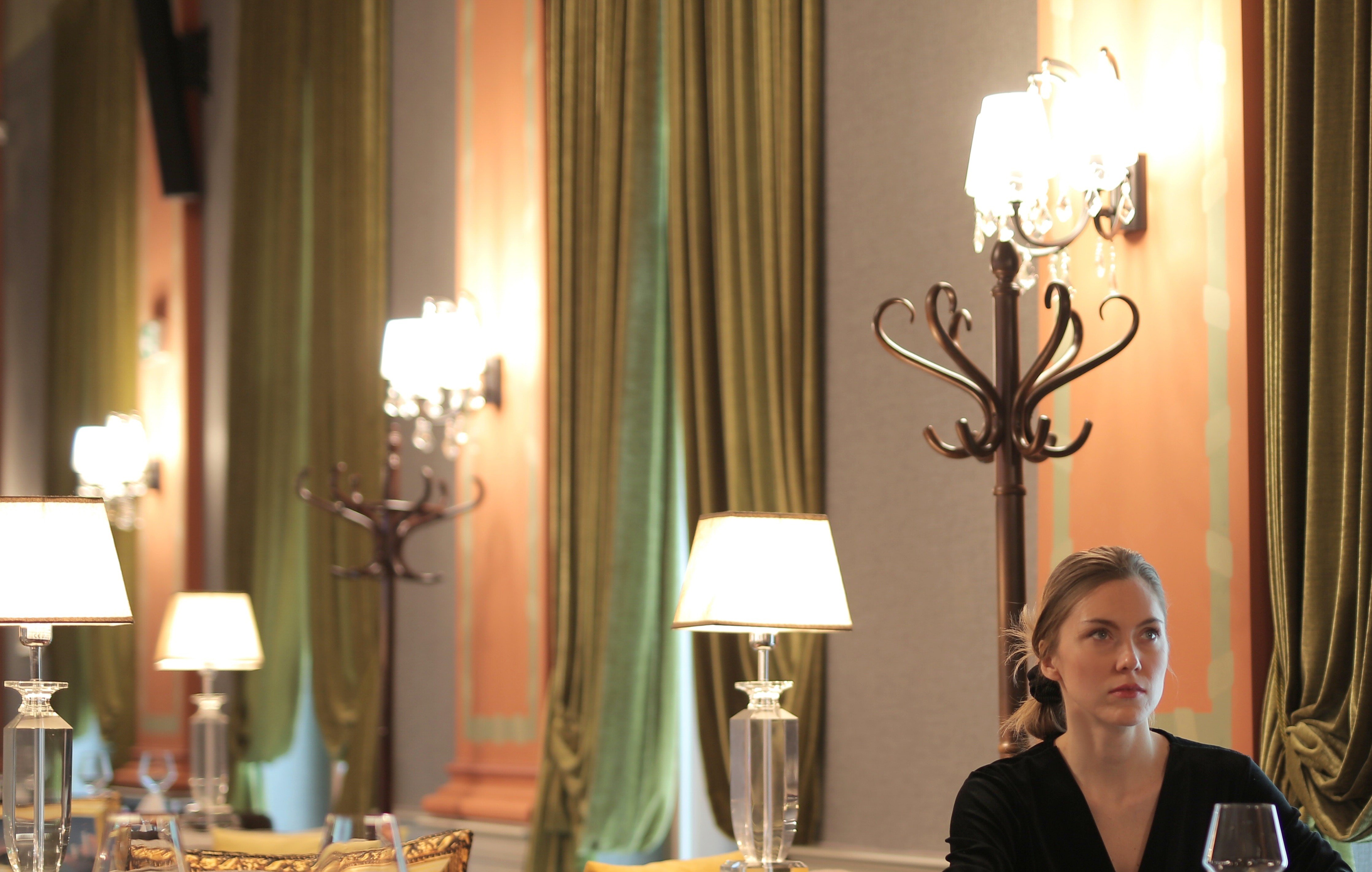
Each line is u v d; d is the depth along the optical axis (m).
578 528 5.08
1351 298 3.19
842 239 4.48
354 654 6.05
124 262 7.79
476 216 5.79
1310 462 3.24
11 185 8.91
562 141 5.27
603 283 4.99
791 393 4.44
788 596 3.16
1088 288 3.81
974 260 4.16
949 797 4.08
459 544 5.74
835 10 4.55
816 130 4.50
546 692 5.28
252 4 6.94
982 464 3.71
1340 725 3.15
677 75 4.81
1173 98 3.68
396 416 6.01
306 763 6.60
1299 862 2.23
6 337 8.84
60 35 8.48
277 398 6.56
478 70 5.86
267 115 6.80
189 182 7.30
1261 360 3.50
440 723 5.79
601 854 4.76
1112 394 3.75
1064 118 3.24
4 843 3.06
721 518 3.24
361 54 6.30
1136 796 2.26
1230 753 2.30
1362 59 3.22
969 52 4.22
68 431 8.10
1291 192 3.33
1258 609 3.45
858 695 4.31
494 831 5.34
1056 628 2.23
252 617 5.39
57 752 3.10
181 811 5.49
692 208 4.71
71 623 3.05
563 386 5.14
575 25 5.25
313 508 6.23
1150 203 3.70
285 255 6.59
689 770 5.00
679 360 4.71
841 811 4.32
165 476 7.42
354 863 2.12
